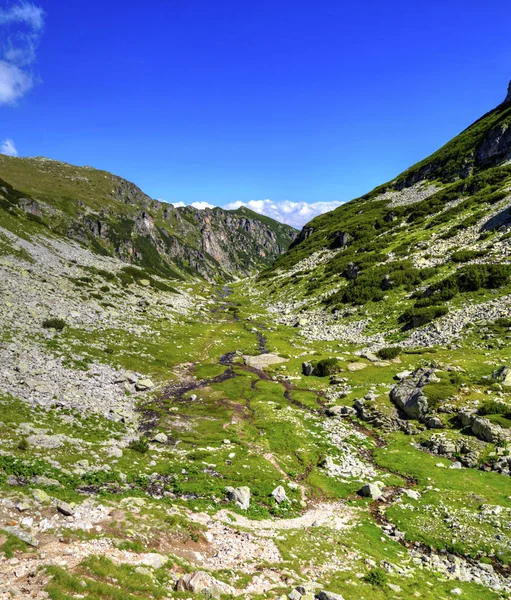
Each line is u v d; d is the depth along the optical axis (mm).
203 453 34812
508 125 142750
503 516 25578
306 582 18047
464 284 76750
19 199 136500
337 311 97125
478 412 38031
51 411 34625
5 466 21641
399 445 38500
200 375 62312
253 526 23891
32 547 14961
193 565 17719
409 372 54094
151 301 104562
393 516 27109
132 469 28281
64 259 101250
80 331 61906
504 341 55500
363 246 132375
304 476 33406
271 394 55781
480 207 113750
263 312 123750
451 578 20906
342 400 51406
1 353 42344
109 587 13578
